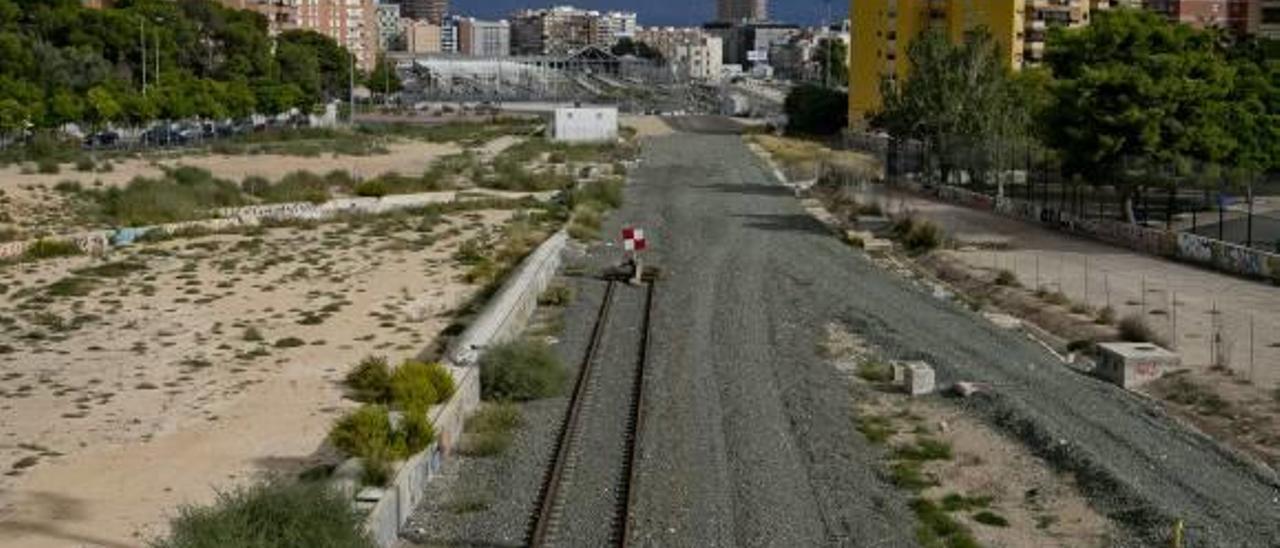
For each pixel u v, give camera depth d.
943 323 41.78
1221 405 30.03
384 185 83.31
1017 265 56.53
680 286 49.56
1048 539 21.17
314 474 23.48
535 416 29.33
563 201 79.69
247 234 63.41
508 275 49.91
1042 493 23.58
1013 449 26.53
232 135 135.88
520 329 40.28
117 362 34.69
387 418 24.08
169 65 149.50
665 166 118.56
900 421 29.05
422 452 23.72
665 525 21.64
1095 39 64.12
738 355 36.16
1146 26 63.62
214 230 64.25
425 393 27.19
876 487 24.02
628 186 96.88
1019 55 141.38
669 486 23.83
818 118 177.12
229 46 171.25
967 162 88.38
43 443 26.50
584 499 23.02
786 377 33.44
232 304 43.81
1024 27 141.75
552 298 45.53
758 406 30.14
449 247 59.53
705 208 81.69
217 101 139.25
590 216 71.25
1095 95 63.00
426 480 23.86
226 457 25.45
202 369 33.81
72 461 25.14
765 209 81.81
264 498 18.72
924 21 150.25
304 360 35.06
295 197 77.56
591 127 149.25
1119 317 42.31
